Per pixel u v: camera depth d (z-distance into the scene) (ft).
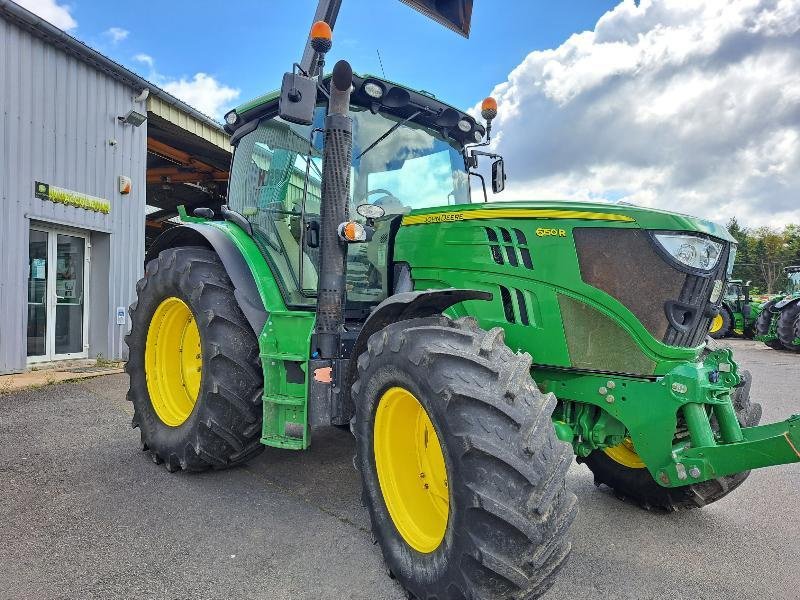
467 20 14.61
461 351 7.19
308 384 9.82
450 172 13.16
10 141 23.47
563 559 6.60
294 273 11.55
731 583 8.44
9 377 23.06
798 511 11.39
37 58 24.56
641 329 8.30
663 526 10.50
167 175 42.75
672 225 8.31
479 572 6.40
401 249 10.76
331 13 13.78
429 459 8.43
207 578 8.04
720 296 8.87
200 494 11.14
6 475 11.85
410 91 12.01
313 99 9.50
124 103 28.99
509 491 6.35
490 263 9.38
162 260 12.95
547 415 6.83
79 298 27.76
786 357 41.14
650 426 8.20
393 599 7.64
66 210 25.91
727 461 7.49
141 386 13.28
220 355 11.05
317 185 11.54
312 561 8.61
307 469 12.80
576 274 8.66
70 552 8.65
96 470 12.30
